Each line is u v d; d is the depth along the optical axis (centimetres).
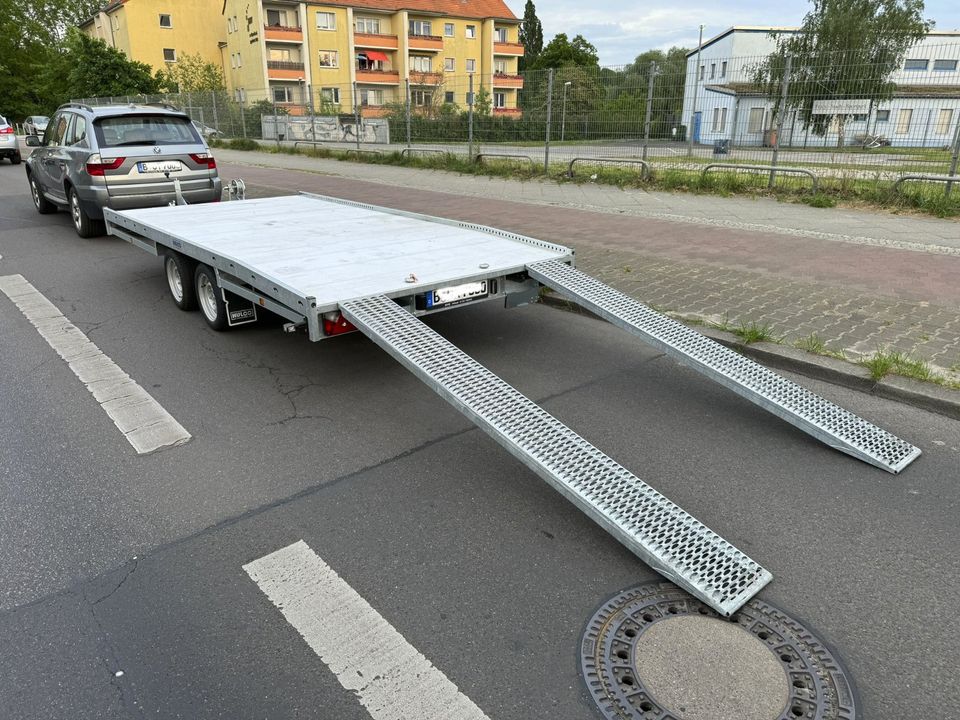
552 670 235
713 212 1118
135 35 5588
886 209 1097
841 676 231
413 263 505
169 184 959
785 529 312
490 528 316
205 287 592
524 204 1239
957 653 241
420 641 249
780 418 425
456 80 1858
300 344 563
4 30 5559
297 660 241
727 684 228
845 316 580
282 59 5428
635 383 483
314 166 1969
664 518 297
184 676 234
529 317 643
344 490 348
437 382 360
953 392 431
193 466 371
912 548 298
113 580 282
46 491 347
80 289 737
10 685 230
